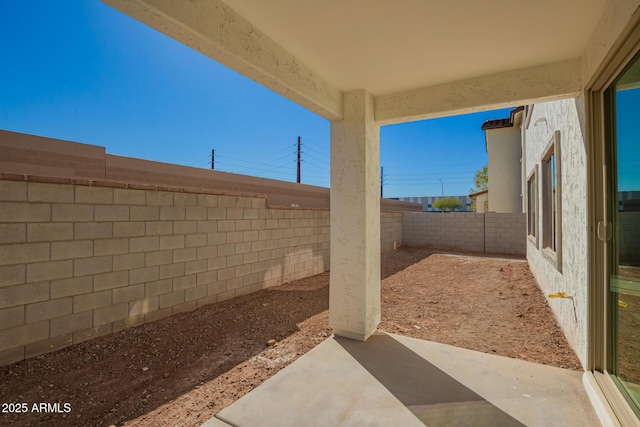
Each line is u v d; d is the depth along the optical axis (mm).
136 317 3814
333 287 3533
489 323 4121
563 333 3570
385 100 3506
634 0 1553
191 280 4523
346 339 3418
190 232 4508
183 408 2260
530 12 2033
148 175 9016
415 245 12961
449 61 2732
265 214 5934
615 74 2098
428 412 2133
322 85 3076
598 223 2422
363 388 2434
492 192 15531
